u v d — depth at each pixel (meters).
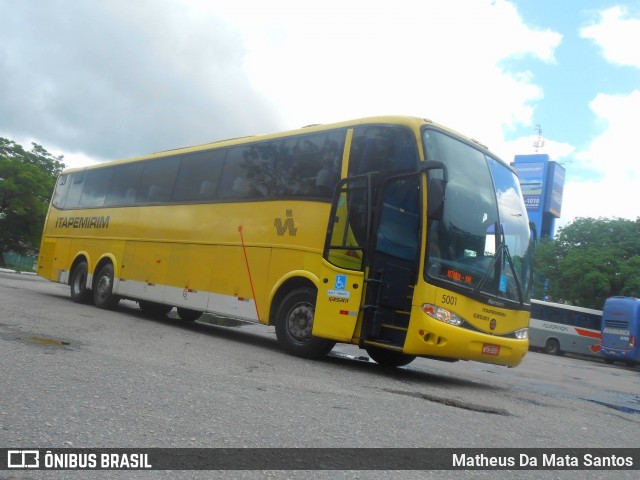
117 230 14.69
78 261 16.14
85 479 3.26
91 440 3.84
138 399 4.96
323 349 9.29
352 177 9.19
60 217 17.62
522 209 9.94
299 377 7.16
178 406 4.88
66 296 17.78
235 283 10.81
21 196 45.97
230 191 11.49
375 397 6.34
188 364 7.11
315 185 9.77
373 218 8.82
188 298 11.86
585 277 40.03
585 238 43.78
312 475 3.59
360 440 4.45
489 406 6.82
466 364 14.11
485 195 9.21
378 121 9.25
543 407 7.40
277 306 10.03
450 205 8.63
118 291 14.11
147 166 14.34
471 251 8.74
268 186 10.66
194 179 12.62
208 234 11.72
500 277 9.01
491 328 8.70
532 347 36.81
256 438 4.21
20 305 11.68
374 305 8.57
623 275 39.31
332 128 9.88
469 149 9.33
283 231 10.09
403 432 4.85
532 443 5.06
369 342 8.57
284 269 9.90
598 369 23.06
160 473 3.41
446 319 8.18
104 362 6.45
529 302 9.55
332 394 6.19
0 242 48.81
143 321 12.56
